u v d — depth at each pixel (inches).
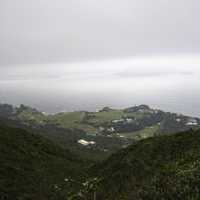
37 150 1998.0
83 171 1779.0
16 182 1254.9
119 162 1475.1
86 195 1191.6
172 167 1023.0
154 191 788.6
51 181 1412.4
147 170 1190.9
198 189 714.8
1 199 1066.7
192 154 1074.7
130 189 1001.5
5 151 1646.2
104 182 1259.2
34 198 1146.7
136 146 1609.3
